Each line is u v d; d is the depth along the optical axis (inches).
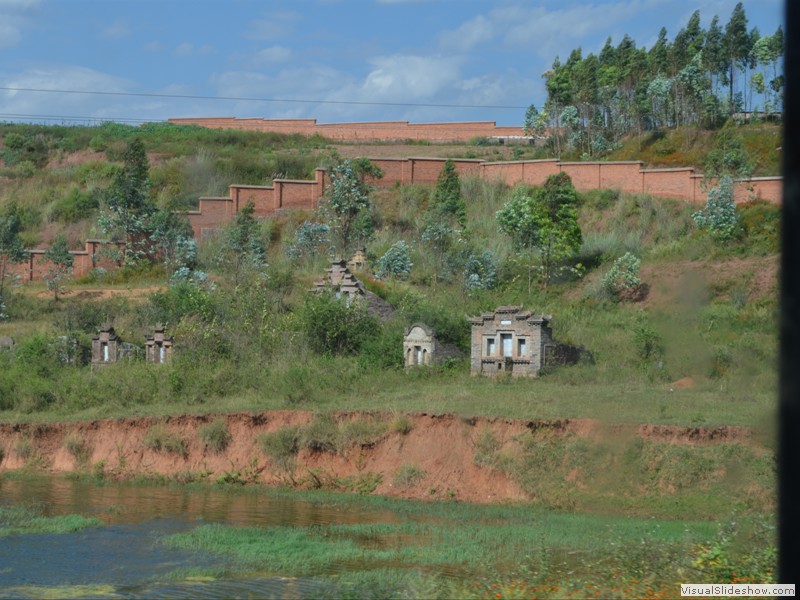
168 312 2276.1
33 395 1872.5
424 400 1572.3
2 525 1208.8
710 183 2632.9
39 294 2687.0
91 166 3725.4
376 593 866.1
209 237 2977.4
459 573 930.7
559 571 875.4
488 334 1804.9
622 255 2501.2
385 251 2716.5
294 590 894.4
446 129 4128.9
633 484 1256.8
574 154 3425.2
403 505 1330.0
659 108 3371.1
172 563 1007.6
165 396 1809.8
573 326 2094.0
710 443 1268.5
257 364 1931.6
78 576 958.4
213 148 3900.1
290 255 2760.8
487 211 2933.1
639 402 1438.2
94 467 1632.6
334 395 1708.9
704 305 1899.6
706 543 901.2
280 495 1427.2
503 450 1368.1
